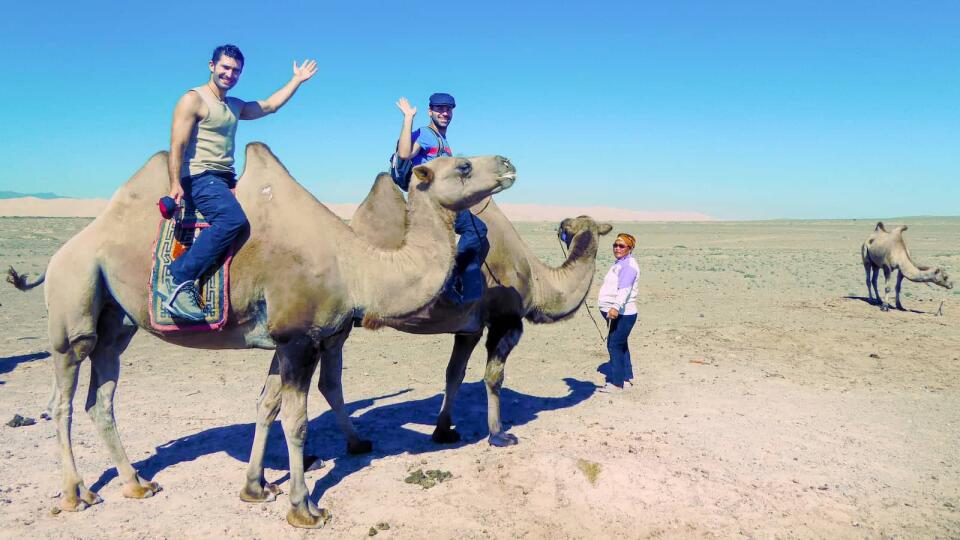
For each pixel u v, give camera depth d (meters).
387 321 5.77
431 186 5.61
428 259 5.64
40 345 12.61
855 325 15.12
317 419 8.48
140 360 11.55
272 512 5.81
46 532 5.39
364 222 6.51
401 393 9.73
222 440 7.60
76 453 7.12
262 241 5.47
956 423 8.21
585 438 7.53
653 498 5.94
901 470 6.77
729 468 6.71
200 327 5.44
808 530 5.54
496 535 5.41
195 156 5.42
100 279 5.65
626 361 9.92
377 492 6.18
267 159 5.74
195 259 5.25
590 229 7.99
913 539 5.43
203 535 5.39
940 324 15.30
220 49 5.42
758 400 9.14
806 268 31.80
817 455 7.13
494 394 7.29
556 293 7.69
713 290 22.12
